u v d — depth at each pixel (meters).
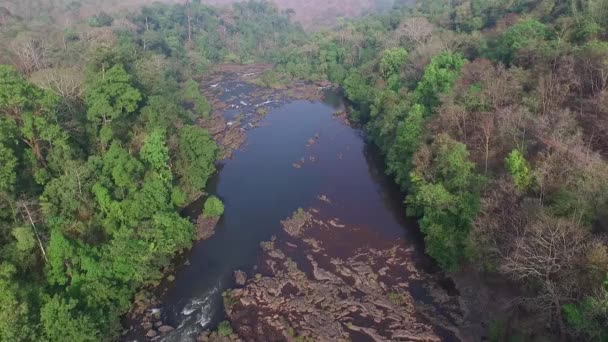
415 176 72.44
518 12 127.25
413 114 83.81
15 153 61.91
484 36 116.69
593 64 69.62
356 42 167.12
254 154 104.88
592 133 61.47
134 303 59.94
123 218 65.94
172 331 56.16
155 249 64.56
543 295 45.09
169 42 178.88
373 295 60.69
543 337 45.47
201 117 123.31
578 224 47.00
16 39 122.00
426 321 56.31
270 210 81.81
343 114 130.12
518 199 57.72
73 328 48.84
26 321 46.97
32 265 55.94
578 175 52.75
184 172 85.56
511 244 52.84
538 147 63.38
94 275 56.47
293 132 117.88
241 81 166.75
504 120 67.88
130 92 82.38
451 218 63.53
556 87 70.06
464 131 76.25
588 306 39.81
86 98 82.19
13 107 63.75
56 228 57.66
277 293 61.41
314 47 174.62
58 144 66.38
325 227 76.19
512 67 81.00
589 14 88.81
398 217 78.75
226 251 70.88
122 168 68.88
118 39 145.25
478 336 53.22
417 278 63.72
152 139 76.50
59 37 138.38
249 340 54.25
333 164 99.62
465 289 59.84
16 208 57.12
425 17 165.12
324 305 59.22
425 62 109.50
